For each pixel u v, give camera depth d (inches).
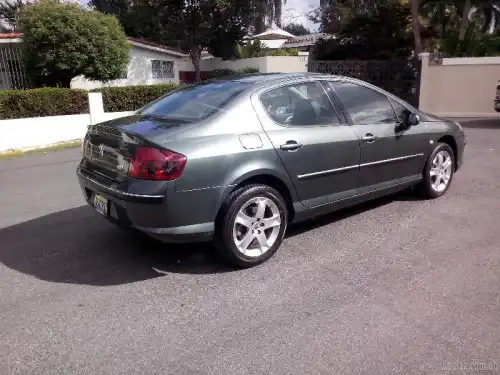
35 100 450.3
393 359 104.3
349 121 177.0
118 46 605.9
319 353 106.9
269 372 100.7
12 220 207.2
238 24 1094.4
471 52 690.2
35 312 126.3
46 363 104.8
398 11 866.1
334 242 171.8
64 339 113.8
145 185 134.1
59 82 612.4
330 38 954.1
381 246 167.2
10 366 103.8
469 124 534.6
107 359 106.0
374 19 868.6
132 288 139.6
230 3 1025.5
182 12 1026.1
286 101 162.7
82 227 194.7
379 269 148.9
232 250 146.3
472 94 644.7
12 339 114.0
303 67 931.3
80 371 102.0
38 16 555.5
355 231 182.1
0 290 139.0
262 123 153.5
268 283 141.5
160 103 175.2
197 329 117.4
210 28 1043.3
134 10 1156.5
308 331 115.6
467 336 112.1
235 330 116.7
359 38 896.3
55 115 468.1
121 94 535.2
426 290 134.6
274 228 156.3
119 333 116.1
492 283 137.7
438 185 219.6
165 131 140.8
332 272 147.7
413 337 112.1
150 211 135.0
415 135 200.2
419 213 201.0
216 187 140.7
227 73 1031.0
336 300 130.3
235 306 128.3
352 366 102.2
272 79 165.6
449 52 698.8
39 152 411.2
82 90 489.4
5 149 417.1
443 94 657.0
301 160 158.7
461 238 172.7
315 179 164.9
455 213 200.2
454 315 121.2
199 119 147.6
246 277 145.9
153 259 160.2
